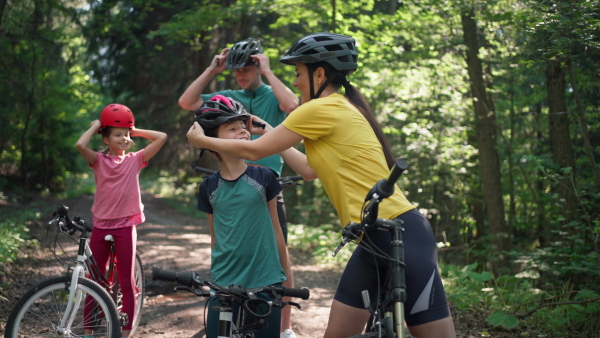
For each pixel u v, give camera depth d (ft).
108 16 56.44
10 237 25.02
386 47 33.91
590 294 16.89
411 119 37.45
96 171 13.08
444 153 35.27
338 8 35.65
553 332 15.67
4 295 17.74
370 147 8.59
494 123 31.35
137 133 13.38
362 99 9.16
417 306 8.13
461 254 39.40
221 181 9.52
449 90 34.06
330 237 34.24
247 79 13.83
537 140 35.45
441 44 31.40
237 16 43.39
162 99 64.28
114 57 60.39
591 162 19.94
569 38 16.90
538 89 30.89
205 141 8.78
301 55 8.89
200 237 37.86
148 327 15.60
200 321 16.17
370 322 8.61
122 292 12.98
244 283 9.20
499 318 15.69
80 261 11.58
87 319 11.66
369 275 8.68
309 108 8.55
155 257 27.73
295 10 36.68
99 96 70.38
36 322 11.65
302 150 43.88
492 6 22.00
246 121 10.00
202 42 57.11
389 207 8.43
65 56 61.41
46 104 61.05
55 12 53.98
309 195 52.01
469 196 39.42
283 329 13.35
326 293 21.72
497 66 32.73
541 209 29.04
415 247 8.22
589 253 19.61
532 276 19.51
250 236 9.30
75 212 48.85
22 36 50.19
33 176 70.54
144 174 92.63
